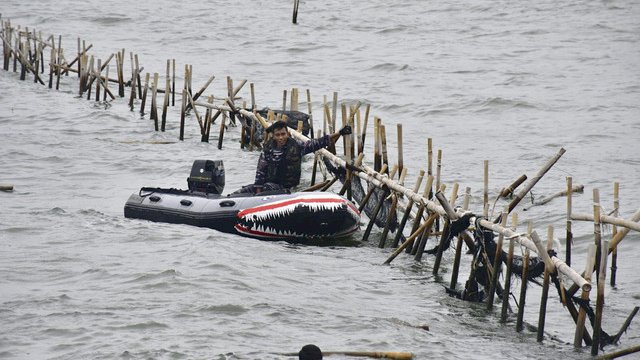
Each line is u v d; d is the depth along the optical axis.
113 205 62.28
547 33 153.12
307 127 76.88
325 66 131.62
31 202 62.25
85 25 163.12
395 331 37.16
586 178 69.94
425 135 89.62
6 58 123.88
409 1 185.50
